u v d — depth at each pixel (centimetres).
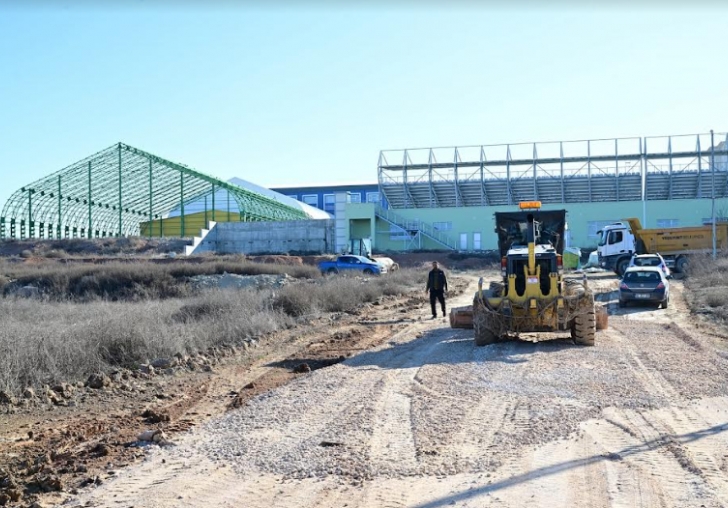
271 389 1131
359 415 916
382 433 825
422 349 1544
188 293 3547
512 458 720
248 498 617
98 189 7544
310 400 1016
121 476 684
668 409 928
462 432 823
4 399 1033
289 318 2141
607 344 1562
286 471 691
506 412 920
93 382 1152
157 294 3600
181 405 1028
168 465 718
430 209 7869
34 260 6066
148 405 1036
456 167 8331
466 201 8456
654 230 4516
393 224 7738
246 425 877
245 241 7719
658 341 1608
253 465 712
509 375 1186
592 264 5394
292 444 784
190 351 1472
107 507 600
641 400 978
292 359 1463
